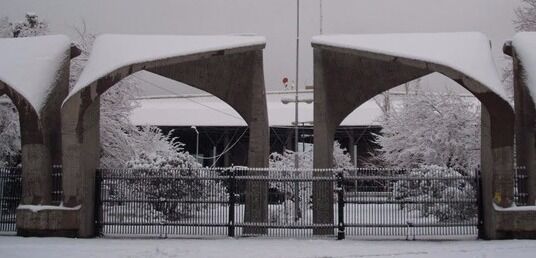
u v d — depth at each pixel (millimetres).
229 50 17516
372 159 46500
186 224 17469
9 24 31812
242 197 19000
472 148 31234
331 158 19172
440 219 17750
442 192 17688
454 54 16844
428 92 33688
